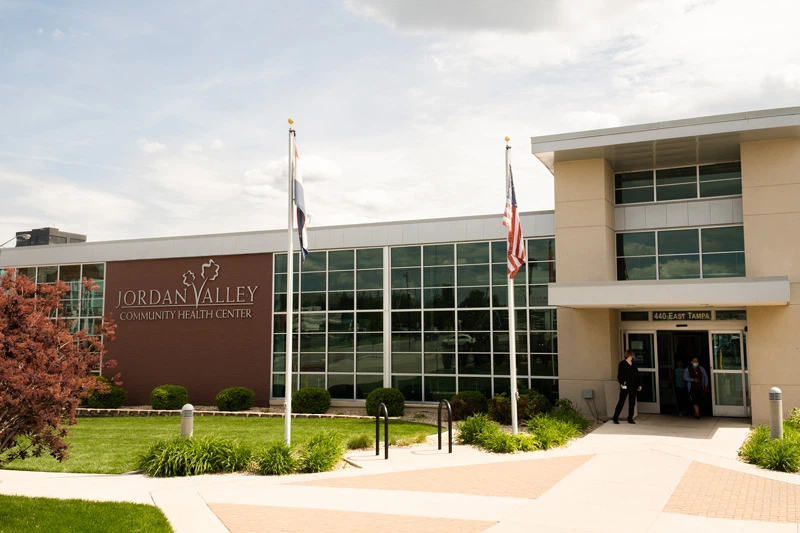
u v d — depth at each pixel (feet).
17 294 34.94
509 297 50.49
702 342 66.54
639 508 28.91
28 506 29.27
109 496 31.96
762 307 58.29
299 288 81.92
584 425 56.39
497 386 71.87
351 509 28.96
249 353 83.30
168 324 87.92
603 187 65.41
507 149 51.65
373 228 79.00
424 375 75.20
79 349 36.04
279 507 29.43
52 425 32.63
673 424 58.39
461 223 75.36
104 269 92.53
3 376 30.48
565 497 30.99
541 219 71.67
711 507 29.09
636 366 65.92
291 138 46.19
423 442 50.16
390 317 77.46
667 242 66.59
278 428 60.80
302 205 45.75
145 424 66.03
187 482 35.55
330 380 79.30
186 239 88.07
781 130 56.59
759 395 57.62
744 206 59.93
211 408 81.87
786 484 33.68
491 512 28.32
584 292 58.49
